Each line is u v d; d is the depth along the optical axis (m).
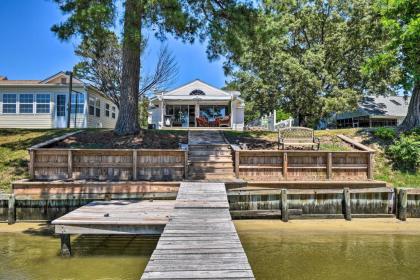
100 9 10.56
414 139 13.83
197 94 27.30
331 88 25.86
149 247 7.74
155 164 11.41
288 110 26.70
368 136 15.34
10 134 15.22
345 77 26.92
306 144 13.41
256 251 7.62
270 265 6.72
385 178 12.40
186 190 9.73
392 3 14.18
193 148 13.57
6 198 9.95
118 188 10.27
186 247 5.39
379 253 7.49
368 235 8.95
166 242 5.63
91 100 25.45
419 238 8.70
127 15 11.51
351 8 25.98
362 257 7.21
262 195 10.54
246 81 27.50
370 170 11.90
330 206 10.67
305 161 11.87
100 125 27.64
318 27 27.48
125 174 11.33
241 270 4.50
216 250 5.25
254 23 13.79
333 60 26.73
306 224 9.98
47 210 10.14
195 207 7.99
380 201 10.79
